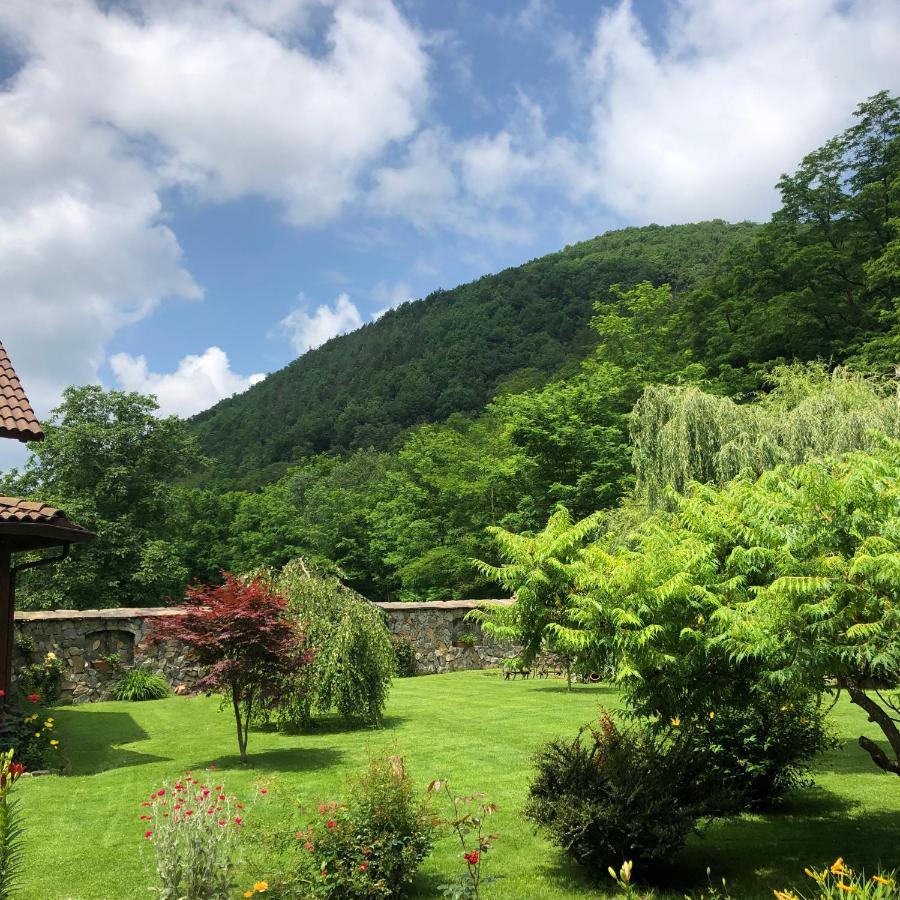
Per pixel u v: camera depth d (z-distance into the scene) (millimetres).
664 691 5809
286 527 43844
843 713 11914
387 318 102938
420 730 11344
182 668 16688
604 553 6191
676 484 15938
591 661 5930
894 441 5566
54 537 9086
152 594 31250
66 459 30969
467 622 21234
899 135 34562
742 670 5691
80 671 15734
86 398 31984
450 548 32250
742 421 15727
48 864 5863
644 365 34438
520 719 12180
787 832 6699
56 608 28688
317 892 4992
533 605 6250
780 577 4766
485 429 41312
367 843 5242
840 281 34062
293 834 5473
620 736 6500
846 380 16234
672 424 16312
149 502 32250
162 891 4797
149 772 8938
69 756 10031
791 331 32750
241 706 12398
